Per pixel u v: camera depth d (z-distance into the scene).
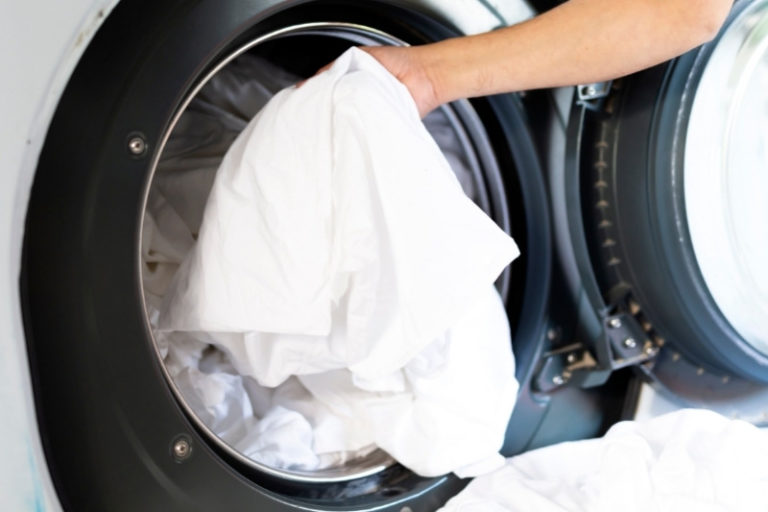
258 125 0.70
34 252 0.59
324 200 0.69
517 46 0.77
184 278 0.74
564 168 0.90
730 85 0.90
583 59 0.77
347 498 0.79
